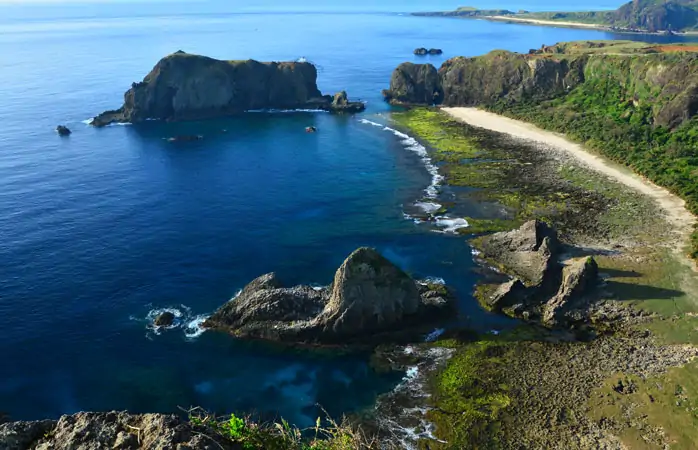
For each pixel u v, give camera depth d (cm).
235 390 4538
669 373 4394
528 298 5591
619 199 8025
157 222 7756
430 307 5400
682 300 5434
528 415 4066
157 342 5125
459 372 4597
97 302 5738
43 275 6247
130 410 4309
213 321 5375
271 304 5266
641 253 6406
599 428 3903
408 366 4744
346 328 5109
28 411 4272
